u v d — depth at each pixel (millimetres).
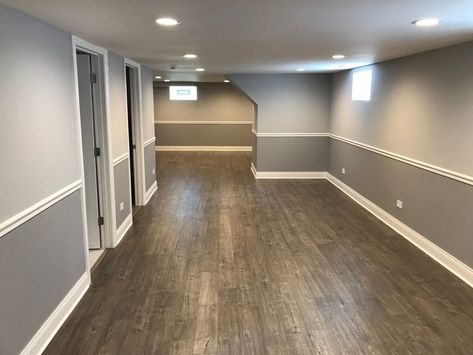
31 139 2432
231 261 4043
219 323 2928
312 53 4289
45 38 2617
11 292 2217
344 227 5105
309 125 8008
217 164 9906
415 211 4480
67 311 3008
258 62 5355
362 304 3193
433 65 4035
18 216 2266
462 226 3609
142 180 6086
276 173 8195
